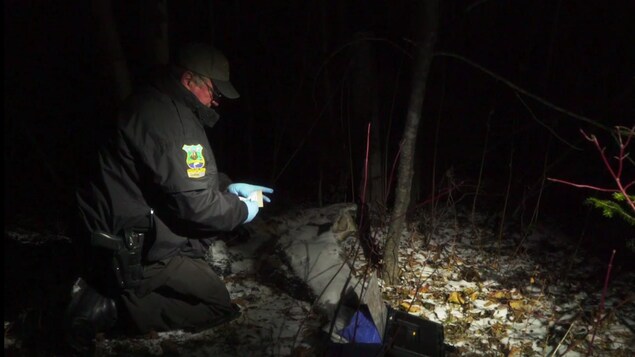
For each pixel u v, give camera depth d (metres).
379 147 5.01
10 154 6.00
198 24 6.00
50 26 6.18
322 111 5.18
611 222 5.42
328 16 5.86
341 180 5.55
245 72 6.16
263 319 3.64
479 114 6.77
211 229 3.28
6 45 6.09
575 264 4.74
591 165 6.37
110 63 4.03
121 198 3.16
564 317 3.83
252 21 6.14
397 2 5.75
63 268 4.05
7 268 4.08
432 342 3.27
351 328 3.47
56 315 3.36
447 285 4.23
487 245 5.03
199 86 3.22
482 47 6.97
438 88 6.25
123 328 3.47
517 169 6.45
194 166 3.13
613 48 6.26
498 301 4.01
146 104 3.12
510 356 3.34
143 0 3.94
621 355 3.40
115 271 3.20
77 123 6.18
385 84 5.71
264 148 6.69
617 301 4.10
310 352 3.24
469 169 6.46
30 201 5.47
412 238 4.98
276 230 4.72
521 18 6.79
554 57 6.69
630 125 5.97
